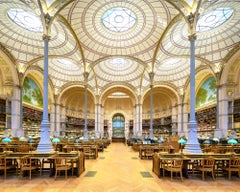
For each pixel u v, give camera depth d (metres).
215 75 19.58
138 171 8.07
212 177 6.99
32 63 19.34
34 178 6.80
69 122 29.83
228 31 16.00
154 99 32.88
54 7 10.38
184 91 26.11
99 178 6.88
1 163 6.91
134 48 18.94
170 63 22.69
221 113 18.95
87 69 19.55
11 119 17.92
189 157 7.15
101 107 28.06
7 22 14.82
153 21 15.34
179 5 10.46
